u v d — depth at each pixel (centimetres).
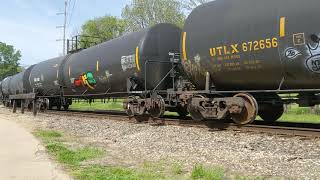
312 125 1452
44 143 1257
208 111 1426
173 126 1522
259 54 1238
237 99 1321
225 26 1338
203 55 1425
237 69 1330
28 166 875
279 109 1506
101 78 2150
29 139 1363
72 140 1388
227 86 1444
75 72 2484
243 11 1293
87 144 1280
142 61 1780
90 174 796
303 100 1259
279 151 984
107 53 2089
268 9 1212
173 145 1146
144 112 1764
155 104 1700
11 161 934
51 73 2905
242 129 1327
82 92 2516
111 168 868
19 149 1120
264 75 1270
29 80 3425
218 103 1388
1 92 4991
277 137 1152
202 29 1428
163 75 1819
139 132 1480
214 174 761
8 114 3080
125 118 1938
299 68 1159
